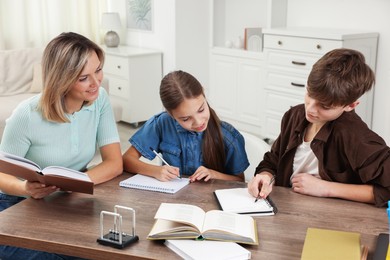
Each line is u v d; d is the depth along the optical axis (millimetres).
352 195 1774
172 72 1987
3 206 2082
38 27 5887
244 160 2203
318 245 1442
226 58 5523
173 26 5562
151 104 5809
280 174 2045
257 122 5305
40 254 1949
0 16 5602
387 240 1456
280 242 1494
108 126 2203
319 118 1754
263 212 1679
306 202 1775
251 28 5312
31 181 1832
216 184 1971
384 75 4500
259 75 5164
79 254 1488
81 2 6180
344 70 1652
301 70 4547
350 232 1535
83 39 1913
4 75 4980
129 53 5535
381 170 1726
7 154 1783
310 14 4934
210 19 5688
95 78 1930
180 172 2211
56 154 2072
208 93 5898
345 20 4688
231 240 1479
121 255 1441
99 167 2066
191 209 1603
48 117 1980
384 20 4414
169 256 1422
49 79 1908
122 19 6293
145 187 1932
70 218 1676
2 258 1974
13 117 2020
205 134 2145
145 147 2205
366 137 1775
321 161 1859
